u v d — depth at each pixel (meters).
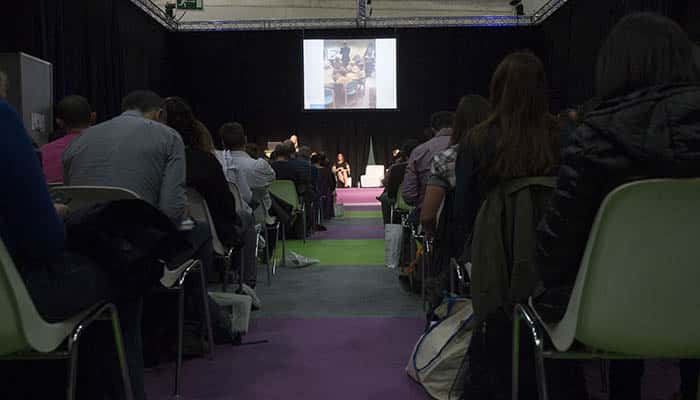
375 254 6.25
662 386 2.38
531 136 1.69
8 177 1.23
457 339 2.34
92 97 10.80
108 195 1.93
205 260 2.86
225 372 2.66
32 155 1.26
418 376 2.42
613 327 1.22
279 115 16.05
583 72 12.12
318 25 15.55
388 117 16.83
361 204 12.85
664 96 1.17
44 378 1.96
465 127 2.58
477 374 1.96
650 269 1.18
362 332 3.31
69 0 9.88
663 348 1.22
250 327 3.43
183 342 2.83
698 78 1.28
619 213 1.16
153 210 1.56
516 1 15.08
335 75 15.46
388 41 15.30
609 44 1.34
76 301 1.40
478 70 15.45
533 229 1.64
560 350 1.36
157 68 14.46
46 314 1.36
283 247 5.56
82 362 1.94
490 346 1.93
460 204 1.92
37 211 1.26
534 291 1.54
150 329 2.79
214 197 2.96
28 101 5.79
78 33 10.29
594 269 1.21
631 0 9.82
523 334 1.88
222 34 15.59
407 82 15.77
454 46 15.48
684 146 1.12
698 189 1.12
